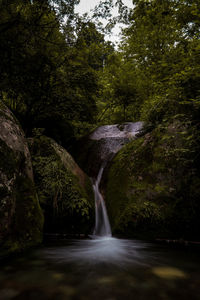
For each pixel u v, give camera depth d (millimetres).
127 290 1193
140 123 7312
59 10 4176
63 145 7492
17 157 2354
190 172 3211
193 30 5094
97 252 2357
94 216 3980
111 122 12281
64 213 3520
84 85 5852
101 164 5770
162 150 3777
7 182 1981
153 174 3695
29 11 4164
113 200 4078
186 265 1779
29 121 6078
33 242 2180
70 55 5297
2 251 1704
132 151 4684
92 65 6199
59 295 1107
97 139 6883
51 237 3256
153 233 3119
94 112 7188
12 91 5164
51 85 5477
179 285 1286
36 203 2559
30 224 2268
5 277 1377
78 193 3863
